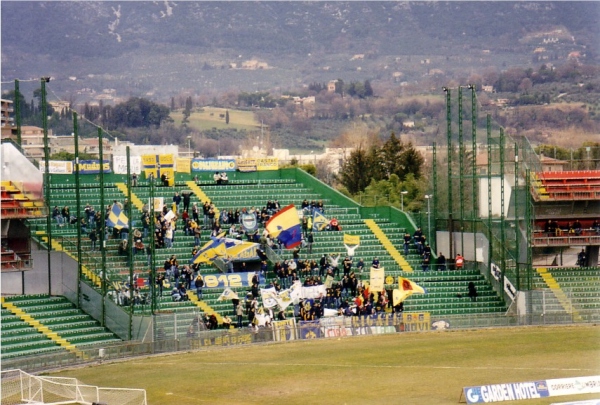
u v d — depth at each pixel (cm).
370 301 19388
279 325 17775
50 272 17825
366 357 15925
